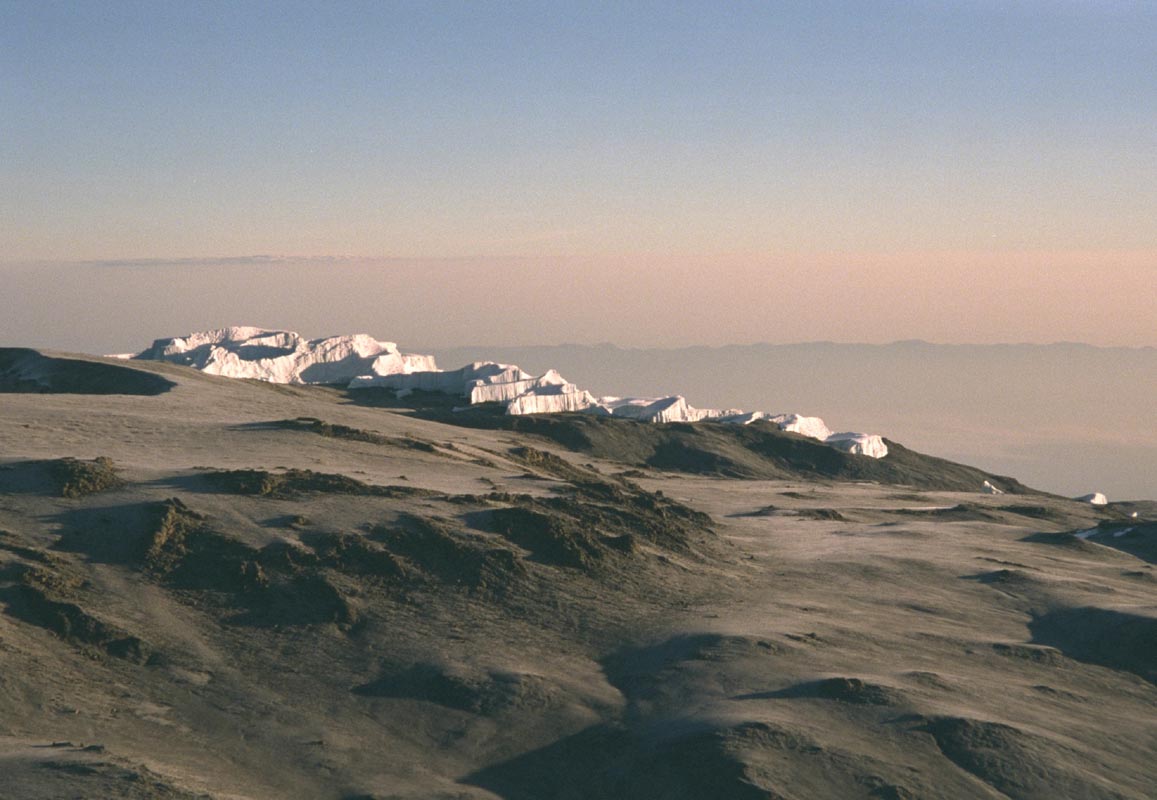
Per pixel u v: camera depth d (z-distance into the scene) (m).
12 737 41.62
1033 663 58.31
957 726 46.69
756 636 56.56
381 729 47.38
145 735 44.34
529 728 48.00
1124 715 52.84
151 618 53.81
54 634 50.53
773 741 44.28
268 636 54.00
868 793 41.84
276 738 45.72
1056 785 43.84
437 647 54.25
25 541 58.69
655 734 46.50
